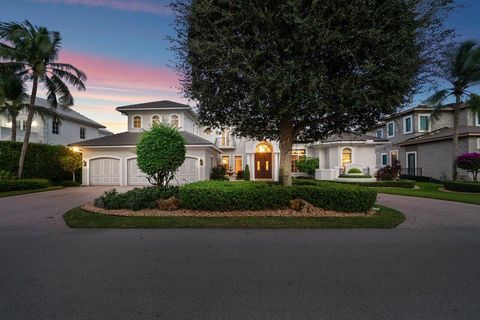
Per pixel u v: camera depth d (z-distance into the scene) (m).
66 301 2.93
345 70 6.57
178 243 5.08
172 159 10.02
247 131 9.06
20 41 15.98
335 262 4.08
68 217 7.34
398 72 6.20
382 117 8.37
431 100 17.78
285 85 5.72
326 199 7.81
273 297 3.01
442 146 21.23
